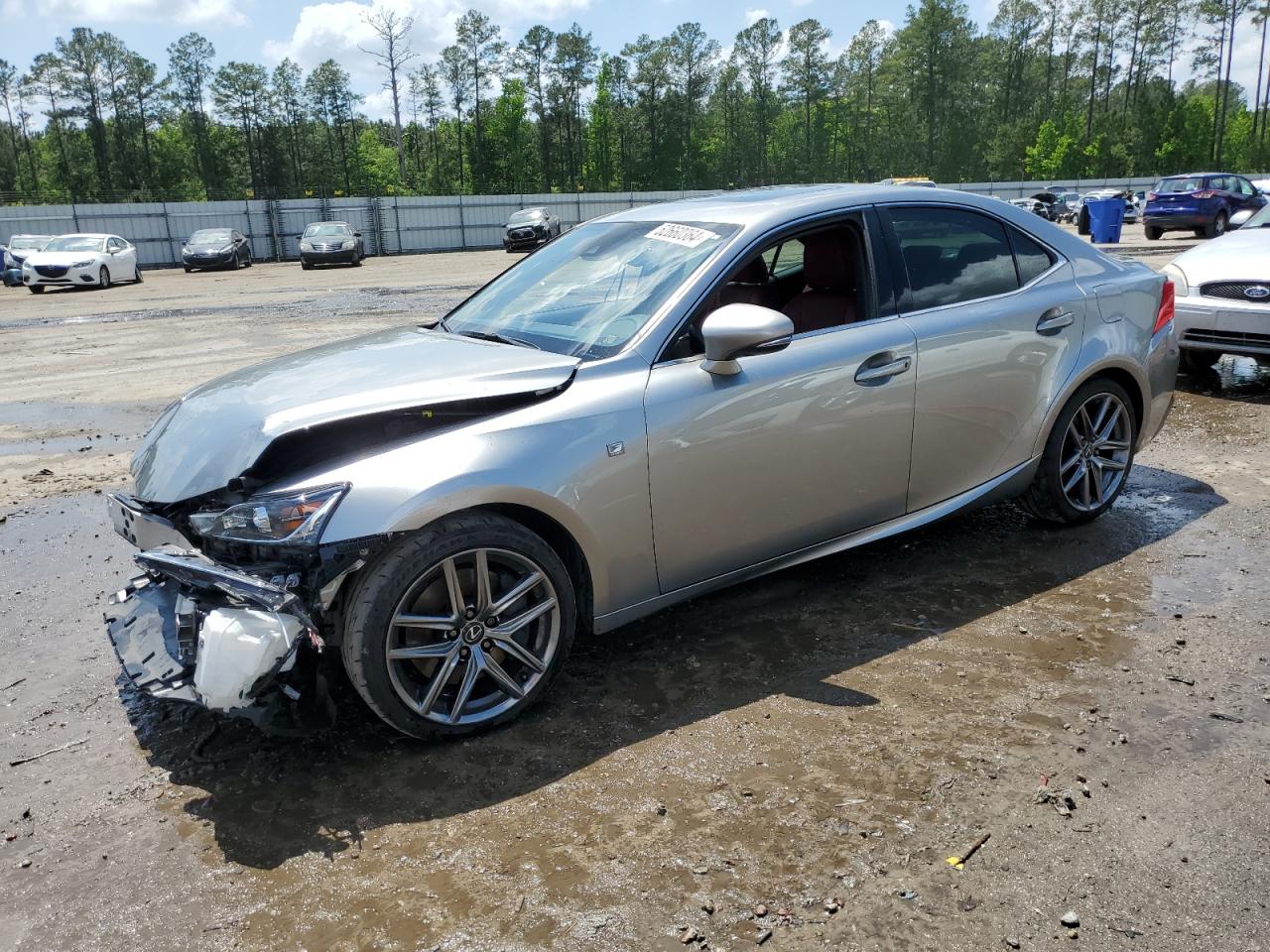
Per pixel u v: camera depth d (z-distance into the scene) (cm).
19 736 302
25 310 1838
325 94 11344
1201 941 201
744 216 349
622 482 296
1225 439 608
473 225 4766
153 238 4175
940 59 11581
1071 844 232
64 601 414
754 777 263
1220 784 254
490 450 276
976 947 201
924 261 377
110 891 228
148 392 905
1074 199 3844
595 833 242
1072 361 411
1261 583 383
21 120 11462
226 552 270
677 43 10981
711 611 374
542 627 295
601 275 356
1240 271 713
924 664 325
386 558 264
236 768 279
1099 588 383
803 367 332
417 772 272
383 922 214
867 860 229
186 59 11281
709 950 202
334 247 3169
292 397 293
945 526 461
